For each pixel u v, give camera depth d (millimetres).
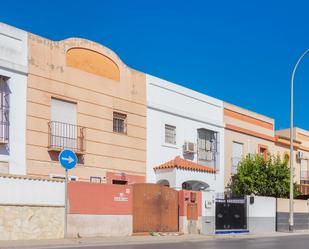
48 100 23516
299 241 22734
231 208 29156
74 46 25062
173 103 31422
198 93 33812
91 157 25406
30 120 22609
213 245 19641
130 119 28109
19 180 18812
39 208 19375
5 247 16141
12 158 21672
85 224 21031
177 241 21969
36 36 23234
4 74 21625
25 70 22516
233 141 37125
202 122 33781
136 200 23547
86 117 25375
